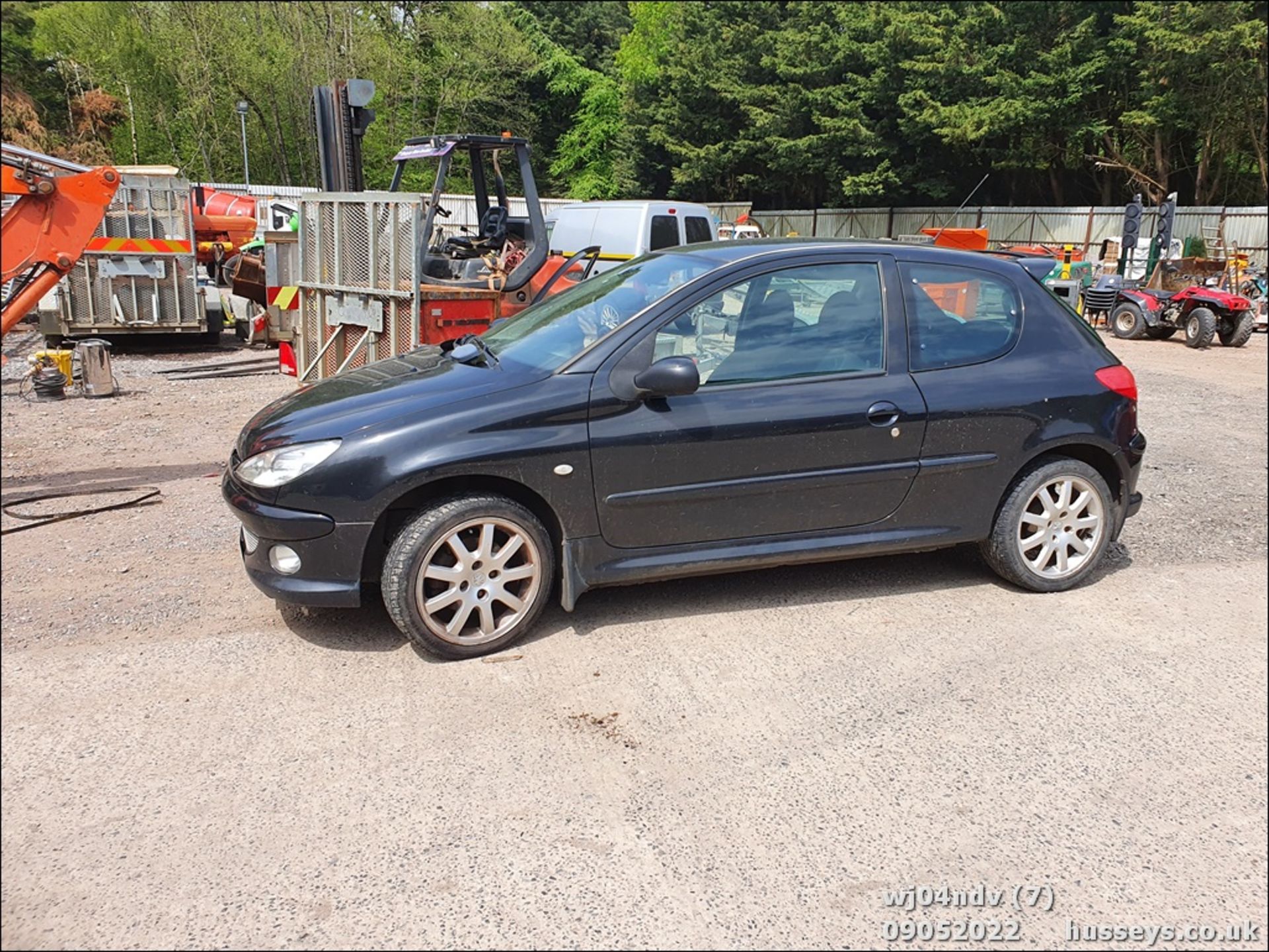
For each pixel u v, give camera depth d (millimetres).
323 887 2525
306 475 3646
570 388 3834
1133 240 19500
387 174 41219
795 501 4133
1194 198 31859
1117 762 3176
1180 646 4027
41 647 3852
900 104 30109
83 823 2760
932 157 32250
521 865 2619
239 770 3025
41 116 36000
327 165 10828
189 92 38219
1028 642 4039
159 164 39562
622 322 4039
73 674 3631
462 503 3697
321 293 8711
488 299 8266
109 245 12305
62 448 7477
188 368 11773
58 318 12312
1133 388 4633
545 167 48125
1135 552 5230
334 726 3295
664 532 4008
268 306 10352
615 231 14141
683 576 4125
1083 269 20125
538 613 3939
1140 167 30672
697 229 14711
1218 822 2879
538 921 2418
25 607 4258
